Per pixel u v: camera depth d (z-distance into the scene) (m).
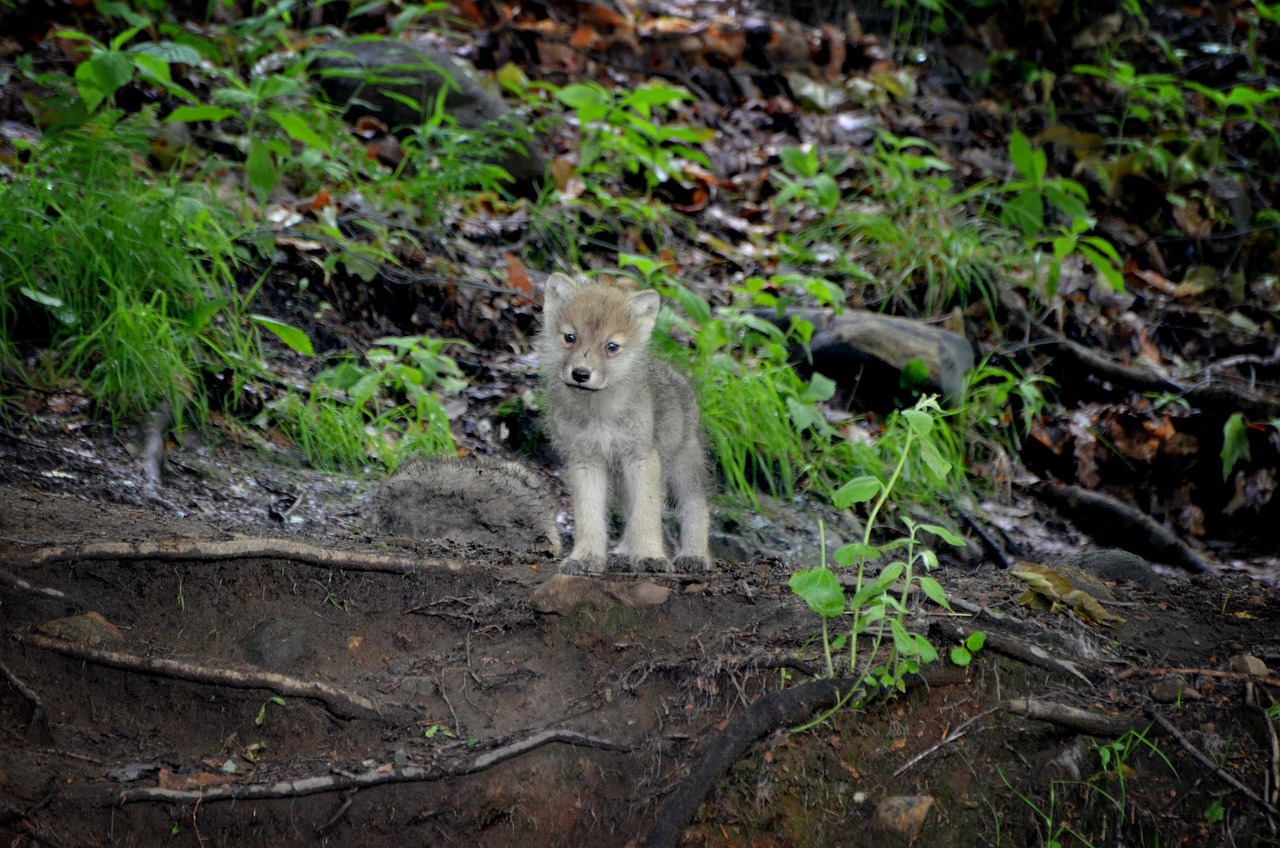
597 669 7.11
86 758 6.22
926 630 7.10
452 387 11.77
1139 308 16.31
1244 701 6.72
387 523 9.39
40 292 10.41
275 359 11.86
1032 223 15.71
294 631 7.18
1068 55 20.95
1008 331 15.12
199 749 6.56
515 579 7.82
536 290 13.81
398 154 15.47
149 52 12.11
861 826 6.21
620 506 9.93
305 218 13.52
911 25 21.25
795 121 18.56
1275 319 16.69
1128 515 12.79
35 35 15.27
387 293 13.05
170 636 7.03
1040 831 6.23
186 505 9.46
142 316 10.42
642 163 16.59
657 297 8.91
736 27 19.58
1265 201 18.53
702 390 11.88
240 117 14.00
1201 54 21.39
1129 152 18.61
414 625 7.45
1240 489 13.88
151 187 12.19
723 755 6.29
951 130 19.27
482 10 18.98
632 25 19.38
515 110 16.22
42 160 11.62
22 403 9.88
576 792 6.50
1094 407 14.56
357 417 11.19
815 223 16.33
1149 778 6.41
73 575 7.05
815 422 12.30
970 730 6.54
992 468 13.40
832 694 6.54
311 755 6.59
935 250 15.29
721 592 7.54
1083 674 6.90
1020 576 7.94
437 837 6.35
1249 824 6.20
